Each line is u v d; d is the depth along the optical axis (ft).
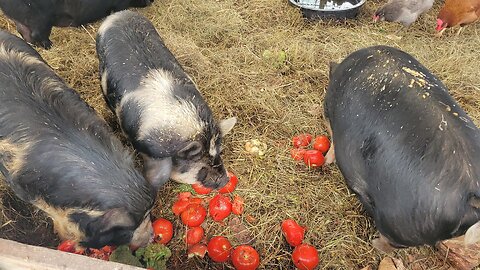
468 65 4.53
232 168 3.57
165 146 3.07
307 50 4.58
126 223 2.55
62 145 2.63
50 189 2.63
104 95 3.57
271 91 4.19
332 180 3.53
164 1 5.01
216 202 3.24
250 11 5.07
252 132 3.85
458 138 2.52
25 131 2.67
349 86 2.96
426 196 2.48
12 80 2.82
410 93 2.71
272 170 3.58
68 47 4.41
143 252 2.85
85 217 2.58
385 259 3.05
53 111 2.75
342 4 5.26
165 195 3.35
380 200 2.70
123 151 2.76
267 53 4.48
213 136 3.16
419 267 3.06
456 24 4.71
